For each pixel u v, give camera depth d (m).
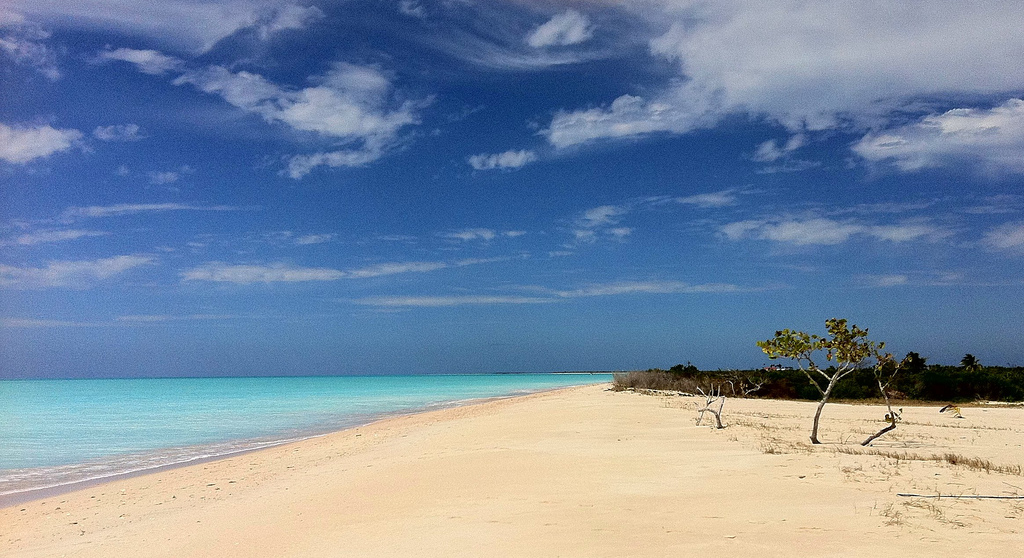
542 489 10.43
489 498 9.92
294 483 14.52
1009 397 42.25
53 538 10.84
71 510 13.48
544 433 20.08
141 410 51.62
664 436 18.09
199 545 8.78
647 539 6.93
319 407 53.91
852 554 6.08
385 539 7.81
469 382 165.25
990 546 6.24
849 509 8.02
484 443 18.34
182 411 49.84
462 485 11.34
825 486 9.64
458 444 18.72
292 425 35.62
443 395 78.19
